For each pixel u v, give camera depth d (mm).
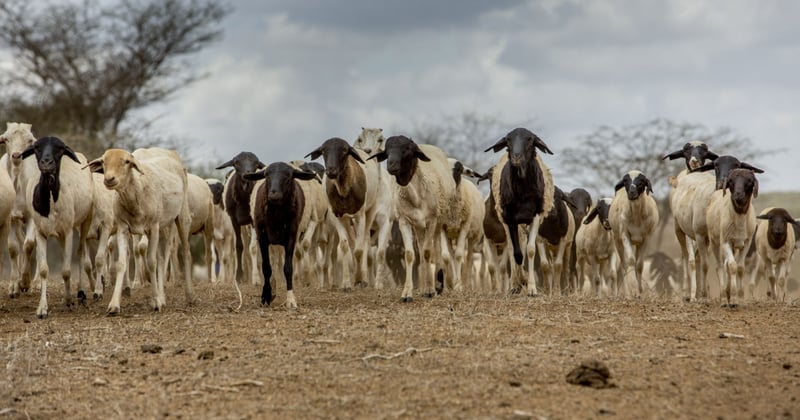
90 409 10219
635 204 19672
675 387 10273
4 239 17938
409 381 10500
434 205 17516
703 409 9531
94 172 17344
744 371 10961
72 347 12992
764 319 14805
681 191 19422
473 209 21062
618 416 9281
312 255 23094
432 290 17875
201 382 10898
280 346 12445
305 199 17953
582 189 24750
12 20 43250
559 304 16000
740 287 17328
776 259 20453
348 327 13516
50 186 15609
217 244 25875
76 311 16594
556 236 21562
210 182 25578
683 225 19156
